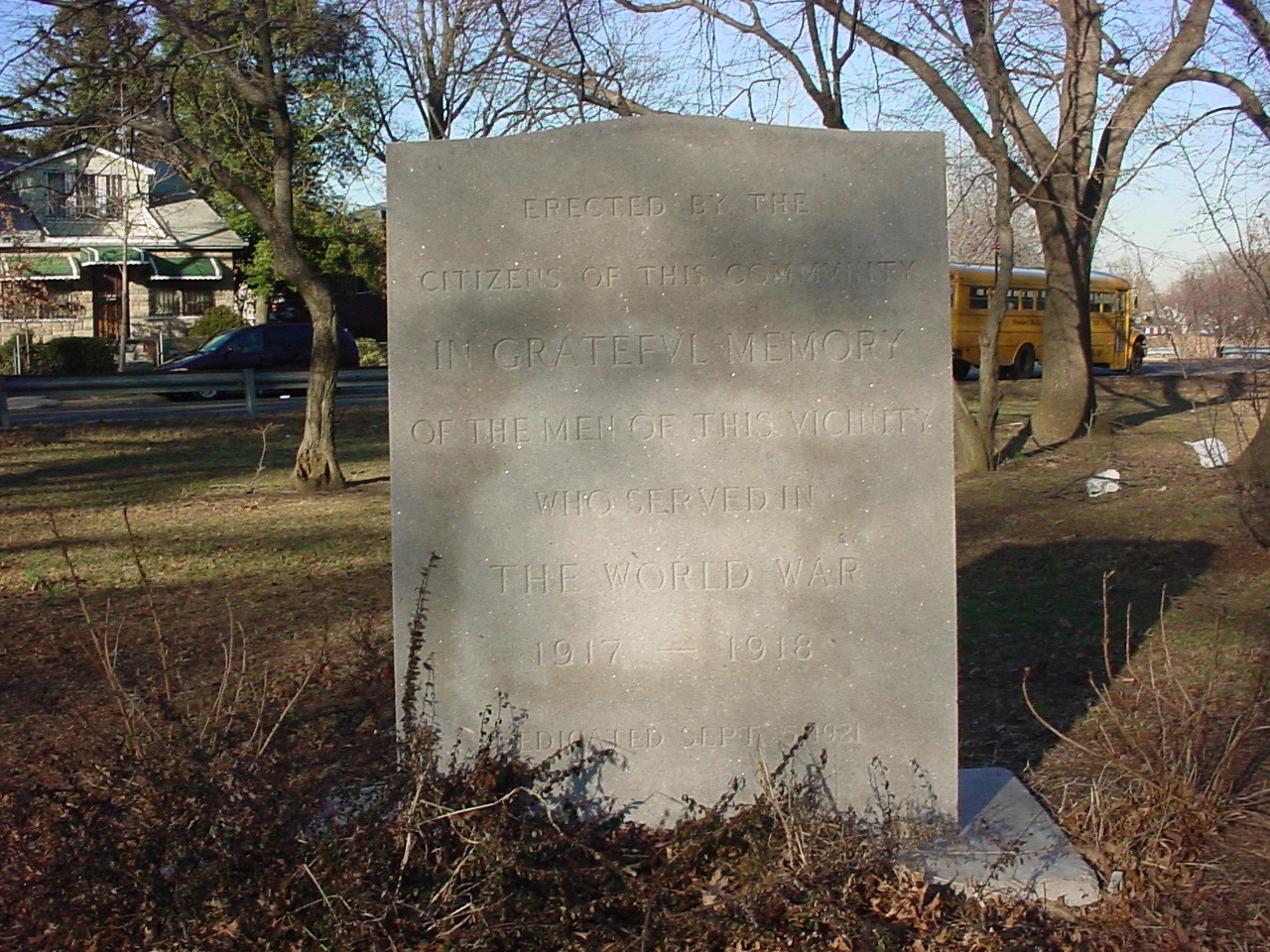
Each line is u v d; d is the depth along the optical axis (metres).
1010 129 16.17
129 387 22.62
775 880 4.04
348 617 8.66
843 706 4.70
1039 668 7.21
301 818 4.24
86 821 4.14
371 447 19.41
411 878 4.06
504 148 4.63
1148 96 16.16
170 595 9.55
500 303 4.64
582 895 4.14
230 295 41.03
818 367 4.62
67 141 14.88
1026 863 4.46
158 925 3.90
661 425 4.65
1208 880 4.44
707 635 4.69
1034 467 15.57
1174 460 15.38
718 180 4.62
